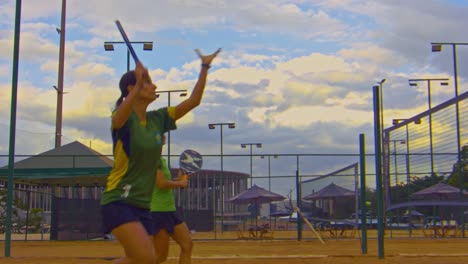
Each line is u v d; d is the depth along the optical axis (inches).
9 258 489.7
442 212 973.2
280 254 553.0
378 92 466.9
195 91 191.2
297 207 847.1
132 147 172.2
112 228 173.8
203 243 791.7
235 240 853.8
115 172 176.4
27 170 928.3
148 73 170.9
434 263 440.1
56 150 986.1
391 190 927.0
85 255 562.9
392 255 500.1
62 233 888.9
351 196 823.7
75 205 913.5
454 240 823.1
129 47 173.5
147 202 180.7
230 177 1001.5
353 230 962.7
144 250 170.4
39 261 468.4
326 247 674.8
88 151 984.3
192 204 1104.8
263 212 1220.5
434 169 899.4
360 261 454.9
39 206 1160.8
